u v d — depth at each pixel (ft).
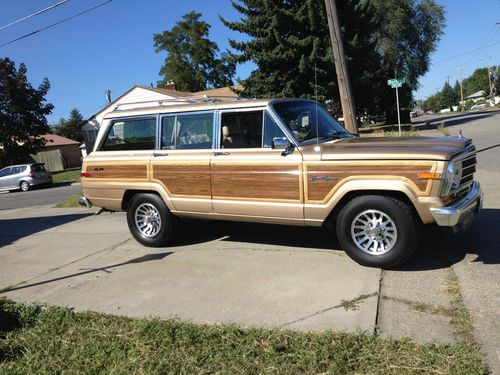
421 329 12.17
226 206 19.45
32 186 81.76
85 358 12.14
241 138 19.11
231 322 13.43
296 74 82.02
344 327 12.53
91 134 133.69
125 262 20.38
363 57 85.87
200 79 228.63
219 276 17.43
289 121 18.65
